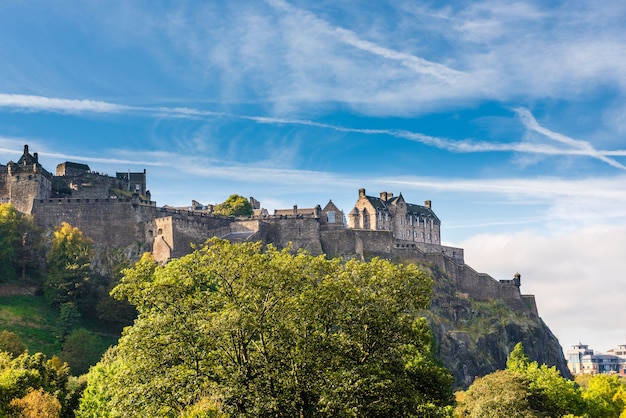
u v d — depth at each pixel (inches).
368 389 2854.3
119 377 2770.7
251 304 2842.0
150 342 2763.3
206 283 3009.4
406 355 3405.5
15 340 5925.2
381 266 3371.1
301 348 2874.0
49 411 3789.4
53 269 7623.0
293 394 2815.0
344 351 2987.2
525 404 4722.0
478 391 4975.4
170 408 2711.6
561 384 5177.2
